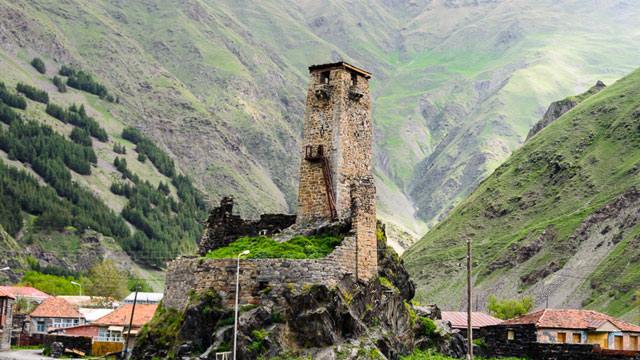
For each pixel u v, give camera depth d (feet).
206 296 296.10
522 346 340.39
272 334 278.87
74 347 435.53
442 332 338.13
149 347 304.71
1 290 516.32
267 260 294.25
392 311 312.29
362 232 306.35
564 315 381.60
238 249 322.96
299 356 276.62
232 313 290.56
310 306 283.59
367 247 307.58
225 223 355.97
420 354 311.27
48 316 547.49
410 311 333.01
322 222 326.44
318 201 330.13
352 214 307.99
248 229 353.10
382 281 319.68
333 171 328.49
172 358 290.35
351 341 283.59
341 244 298.56
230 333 282.97
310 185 333.01
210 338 289.12
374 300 304.71
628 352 315.99
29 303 615.98
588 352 323.16
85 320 557.33
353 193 309.63
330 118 333.01
